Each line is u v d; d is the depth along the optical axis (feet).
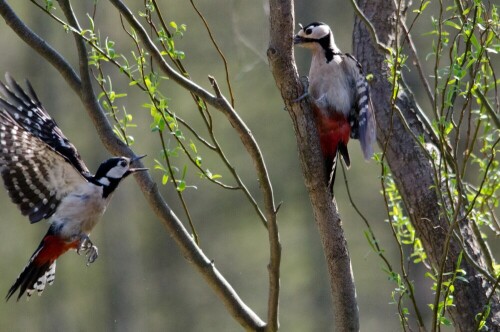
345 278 33.58
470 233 36.70
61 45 116.06
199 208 119.65
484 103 33.04
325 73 36.04
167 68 31.30
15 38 117.08
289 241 121.49
